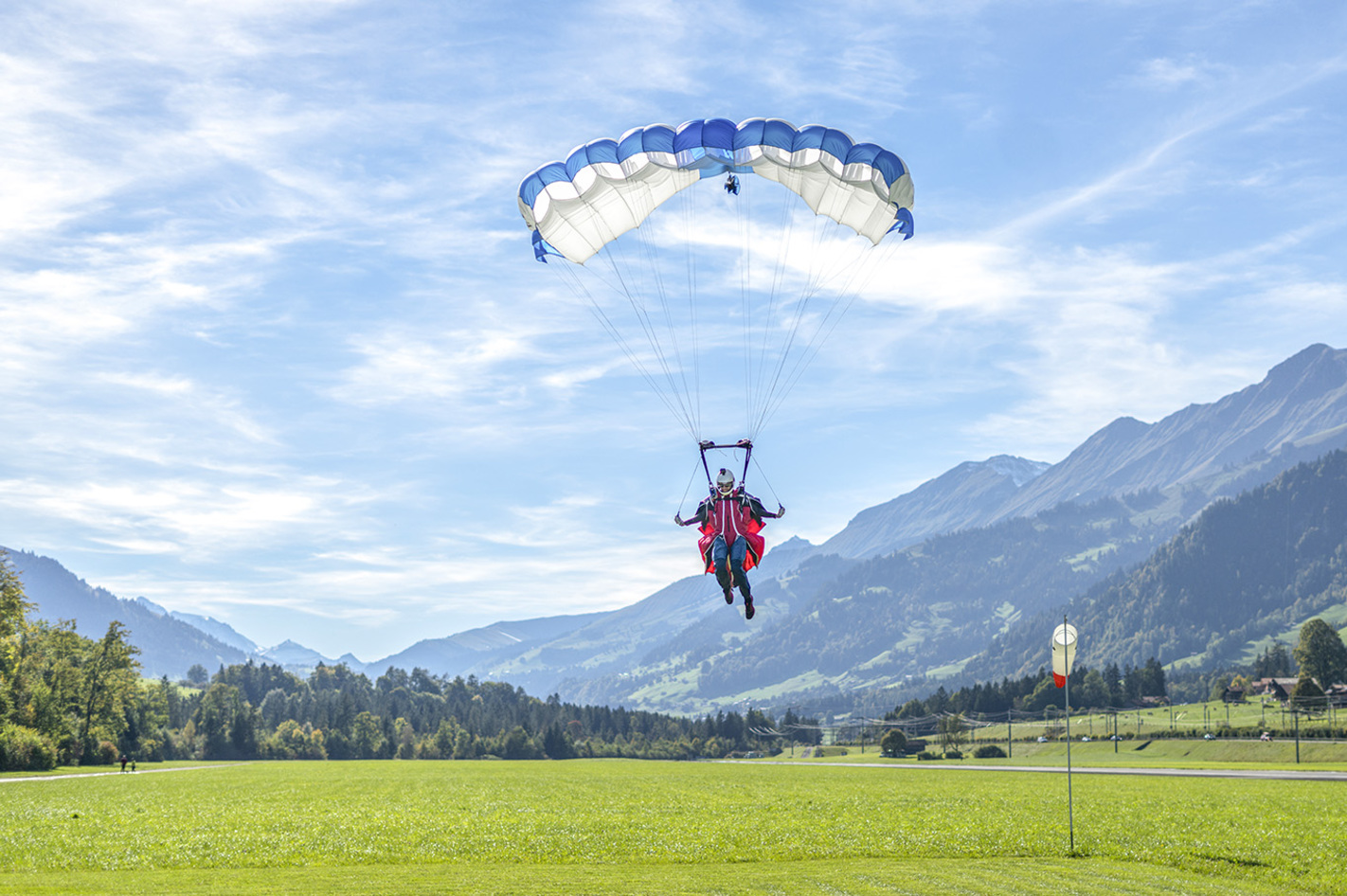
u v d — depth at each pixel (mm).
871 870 21375
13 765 94125
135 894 17734
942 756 159375
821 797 48406
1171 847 25328
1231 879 21047
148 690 172375
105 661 124562
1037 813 36750
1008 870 21266
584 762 171500
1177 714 196875
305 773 95250
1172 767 87312
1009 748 159375
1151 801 42312
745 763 149125
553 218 26406
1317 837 27703
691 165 24953
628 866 23109
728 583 21750
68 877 20562
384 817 36438
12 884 18969
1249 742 128500
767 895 17781
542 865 23422
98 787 61031
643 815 37156
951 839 27688
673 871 21609
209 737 189625
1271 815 35000
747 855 24797
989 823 32375
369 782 70750
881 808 40312
